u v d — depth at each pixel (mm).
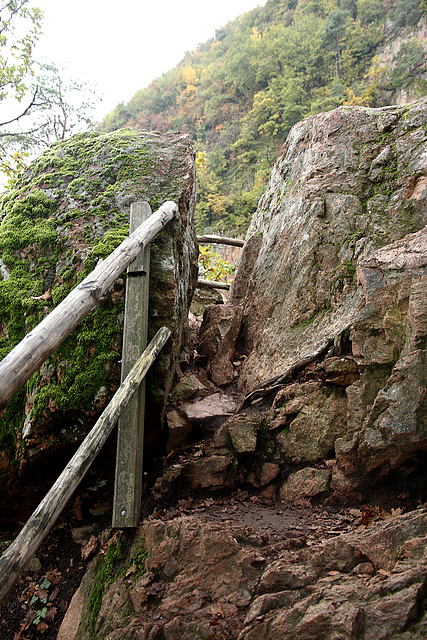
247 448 3541
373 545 2273
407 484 2977
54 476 3400
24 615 3057
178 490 3471
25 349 1989
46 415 3205
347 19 45031
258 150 38969
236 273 6449
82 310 2438
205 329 5480
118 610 2635
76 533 3453
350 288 3986
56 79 12266
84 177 4578
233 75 50312
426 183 4000
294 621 2033
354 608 1973
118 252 3059
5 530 3506
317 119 5312
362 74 40781
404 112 4629
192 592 2416
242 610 2232
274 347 4441
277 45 46719
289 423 3623
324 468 3312
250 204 31922
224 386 4824
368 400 3211
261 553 2484
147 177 4469
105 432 2732
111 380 3305
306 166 5160
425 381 2877
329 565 2293
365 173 4520
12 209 4348
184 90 58531
